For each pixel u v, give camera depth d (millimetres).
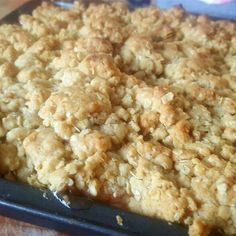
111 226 125
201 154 149
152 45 197
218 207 133
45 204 131
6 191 134
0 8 271
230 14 262
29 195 134
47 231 136
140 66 190
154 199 135
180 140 154
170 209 131
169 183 137
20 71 187
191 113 166
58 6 251
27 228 138
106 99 163
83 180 141
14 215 133
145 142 152
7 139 157
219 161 146
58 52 198
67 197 134
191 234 124
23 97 173
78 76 174
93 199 141
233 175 139
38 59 193
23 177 150
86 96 161
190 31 220
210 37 214
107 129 156
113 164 147
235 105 169
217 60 204
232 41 214
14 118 163
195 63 188
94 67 176
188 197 133
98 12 232
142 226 125
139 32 218
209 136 158
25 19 225
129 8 249
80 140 149
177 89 174
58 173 141
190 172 143
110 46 193
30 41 205
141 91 170
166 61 196
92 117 157
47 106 161
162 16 234
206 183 138
